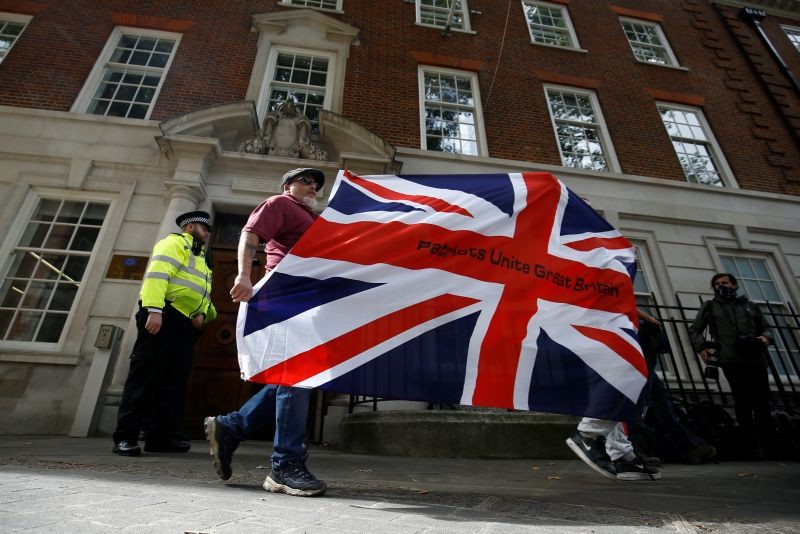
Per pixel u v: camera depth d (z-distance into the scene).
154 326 3.29
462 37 9.92
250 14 9.02
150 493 1.69
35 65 7.47
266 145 6.96
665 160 9.23
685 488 2.58
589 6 11.43
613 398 2.44
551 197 2.99
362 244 2.39
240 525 1.25
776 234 8.67
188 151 6.48
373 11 9.84
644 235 8.13
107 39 8.08
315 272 2.25
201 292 3.85
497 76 9.52
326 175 6.98
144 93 7.82
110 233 6.12
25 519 1.18
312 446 5.38
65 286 5.95
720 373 7.04
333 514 1.47
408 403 5.51
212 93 7.82
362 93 8.51
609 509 1.82
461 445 4.39
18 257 6.02
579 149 9.16
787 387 7.23
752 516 1.77
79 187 6.40
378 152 7.08
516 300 2.53
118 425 3.27
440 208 2.66
